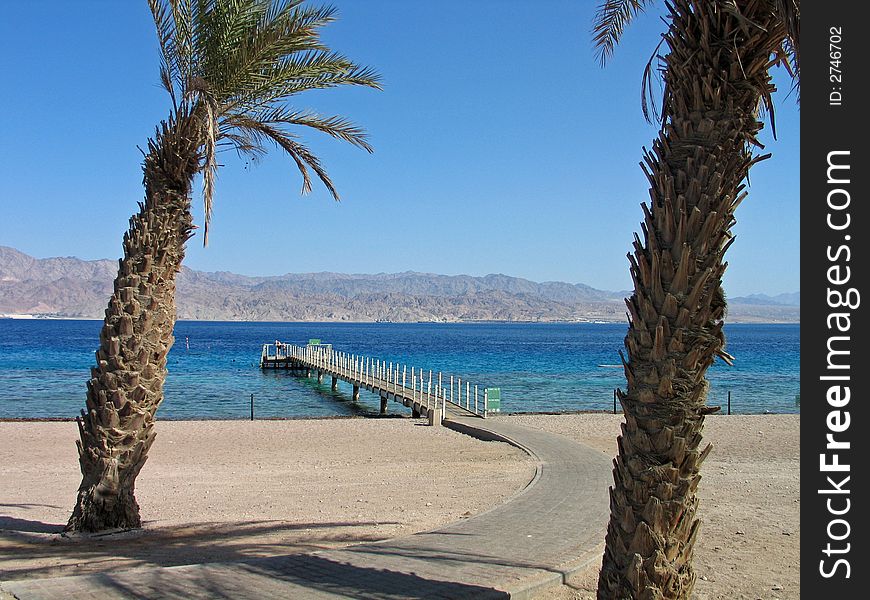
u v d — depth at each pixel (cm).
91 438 902
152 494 1250
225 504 1152
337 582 616
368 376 3725
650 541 460
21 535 905
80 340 11081
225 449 1808
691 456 463
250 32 906
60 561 750
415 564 678
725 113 461
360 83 1013
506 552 732
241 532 912
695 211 451
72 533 888
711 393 3947
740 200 471
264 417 2825
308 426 2227
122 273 904
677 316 452
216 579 620
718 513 1023
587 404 3412
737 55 460
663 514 459
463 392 3731
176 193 920
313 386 4406
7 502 1189
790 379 4872
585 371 5569
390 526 947
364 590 595
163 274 916
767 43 465
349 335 16288
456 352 8831
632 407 467
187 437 2005
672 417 457
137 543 844
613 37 715
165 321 923
